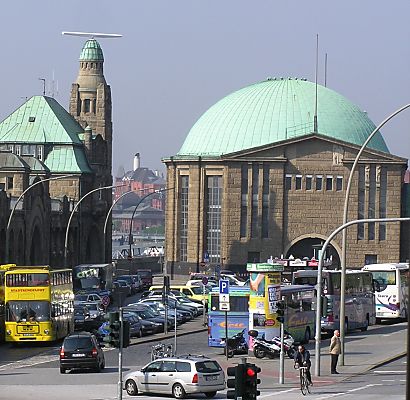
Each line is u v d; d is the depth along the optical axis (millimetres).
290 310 120375
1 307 123375
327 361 108688
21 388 88812
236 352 113125
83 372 99875
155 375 84875
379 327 147625
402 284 153375
